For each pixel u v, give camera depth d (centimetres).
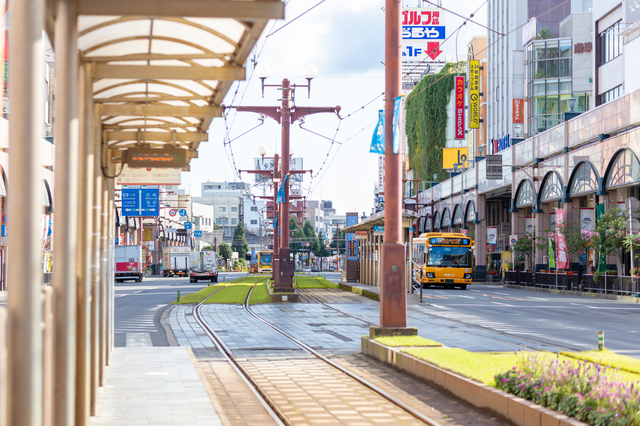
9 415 430
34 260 444
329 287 4934
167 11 624
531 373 833
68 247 567
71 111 586
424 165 10319
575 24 7225
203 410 891
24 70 444
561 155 5016
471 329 2034
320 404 956
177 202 12206
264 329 2052
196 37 795
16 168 444
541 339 1781
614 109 4203
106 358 1305
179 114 1010
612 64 5297
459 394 952
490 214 8894
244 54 782
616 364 1111
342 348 1602
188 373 1198
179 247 8762
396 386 1079
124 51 834
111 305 1446
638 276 3709
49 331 527
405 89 12619
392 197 1473
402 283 1472
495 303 3300
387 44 1446
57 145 578
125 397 979
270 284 4553
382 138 1469
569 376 764
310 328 2083
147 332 1995
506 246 8181
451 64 10112
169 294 4247
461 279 4894
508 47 8556
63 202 570
